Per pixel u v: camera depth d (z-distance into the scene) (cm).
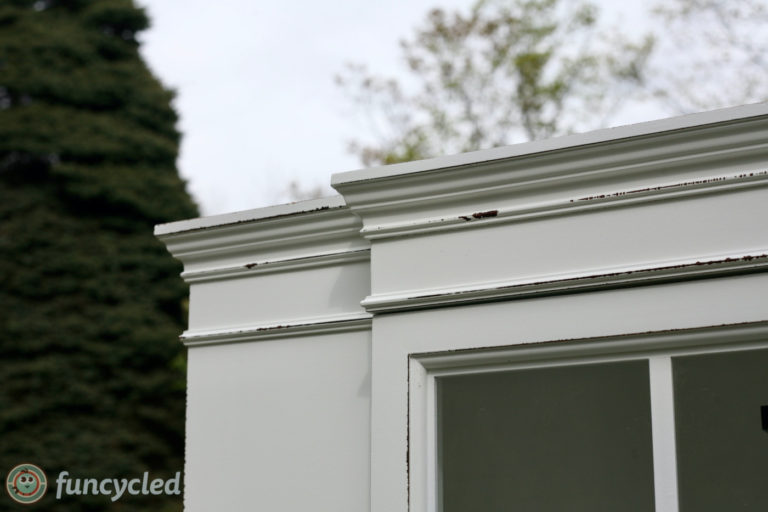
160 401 1341
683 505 282
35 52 1502
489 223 286
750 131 251
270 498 315
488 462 307
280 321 329
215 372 336
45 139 1442
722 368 261
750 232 252
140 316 1365
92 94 1500
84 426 1298
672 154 261
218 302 343
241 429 326
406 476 283
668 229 262
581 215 275
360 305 307
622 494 319
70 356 1327
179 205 1476
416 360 290
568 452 318
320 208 321
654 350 261
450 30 1528
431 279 292
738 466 279
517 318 277
